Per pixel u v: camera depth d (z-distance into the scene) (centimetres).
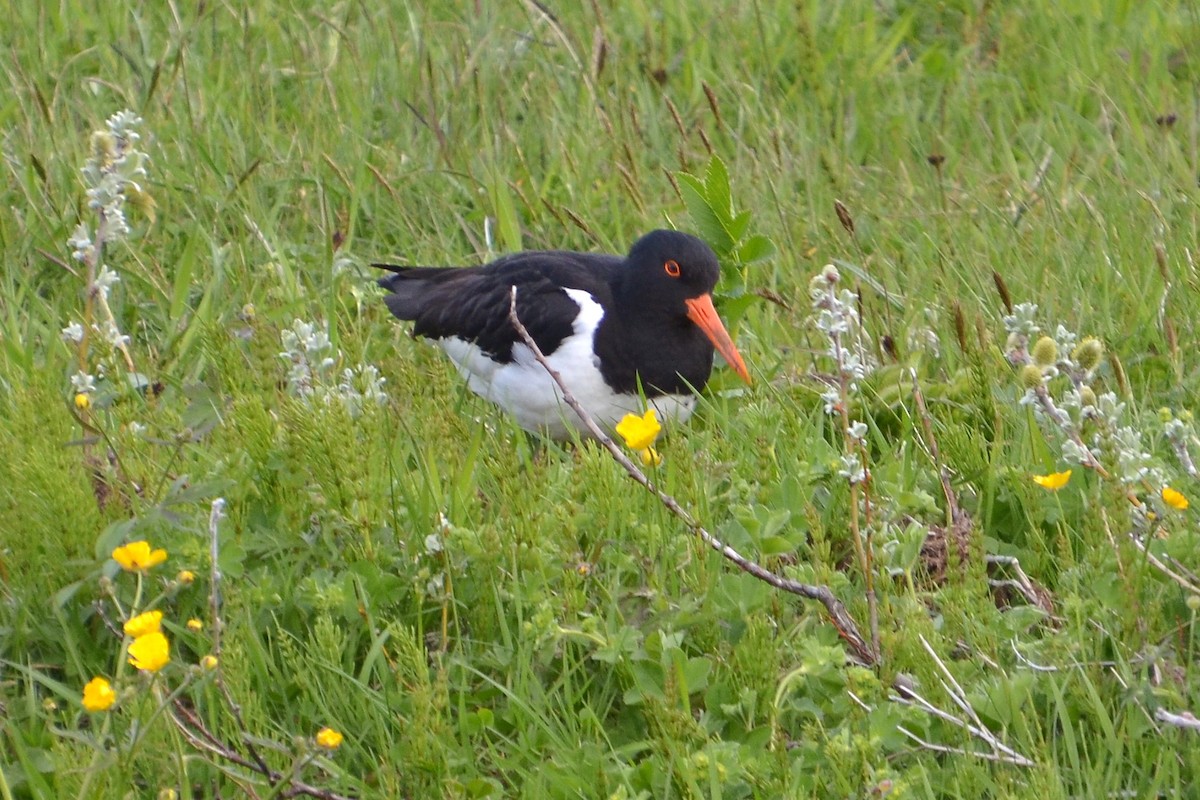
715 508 906
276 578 818
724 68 1658
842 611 778
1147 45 1709
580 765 696
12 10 1695
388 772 645
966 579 778
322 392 886
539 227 1410
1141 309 1148
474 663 777
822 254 1331
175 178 1402
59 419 843
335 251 1321
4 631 768
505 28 1741
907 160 1521
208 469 887
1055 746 714
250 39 1703
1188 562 805
